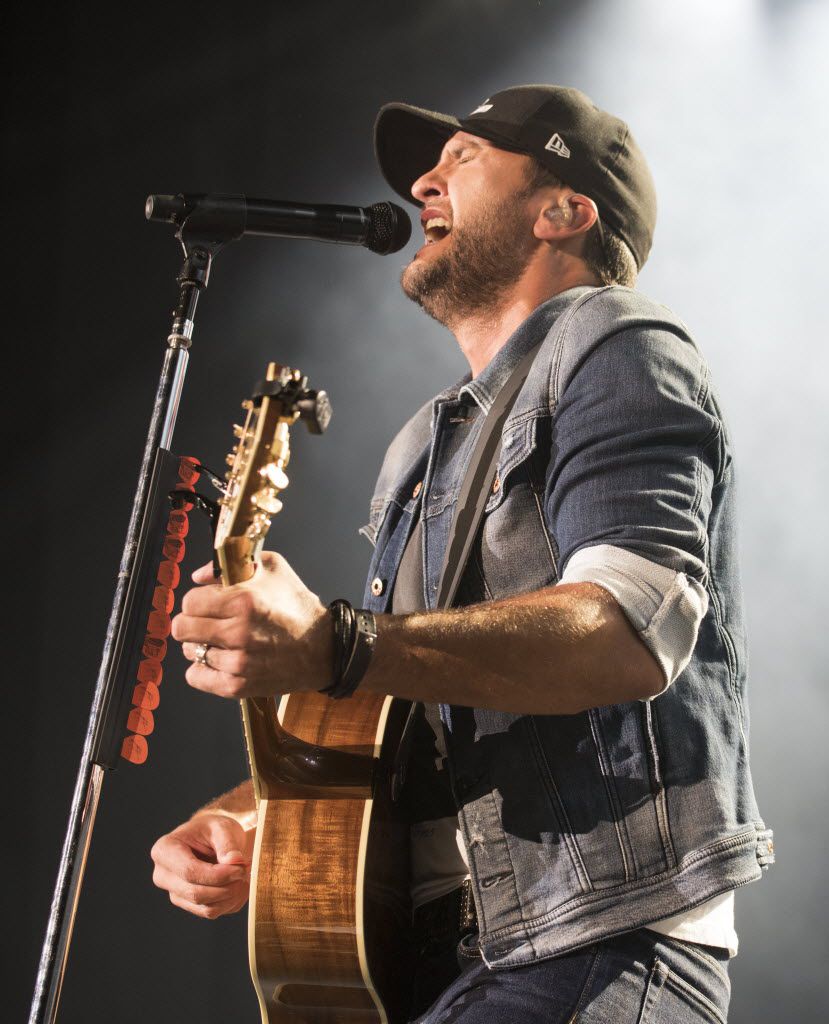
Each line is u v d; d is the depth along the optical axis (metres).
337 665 2.89
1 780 10.04
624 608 3.18
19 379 10.48
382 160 5.39
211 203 4.21
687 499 3.41
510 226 4.49
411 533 4.39
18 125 10.72
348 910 3.77
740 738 3.69
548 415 3.75
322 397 2.66
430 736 4.09
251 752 3.91
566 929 3.38
